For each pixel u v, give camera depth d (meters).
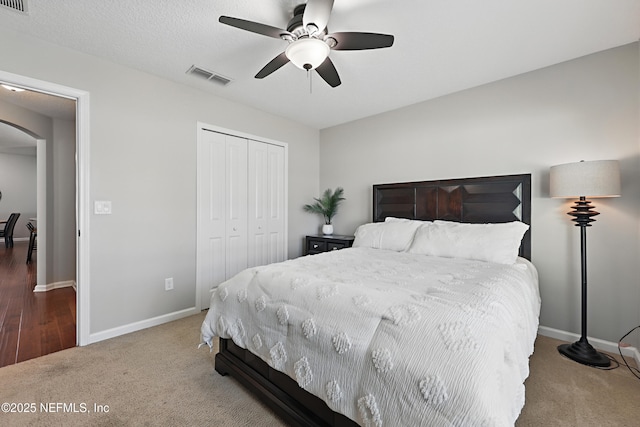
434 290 1.39
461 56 2.27
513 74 2.58
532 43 2.10
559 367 1.94
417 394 0.93
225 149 3.21
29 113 3.46
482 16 1.79
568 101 2.35
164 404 1.56
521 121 2.58
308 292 1.44
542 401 1.59
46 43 2.06
